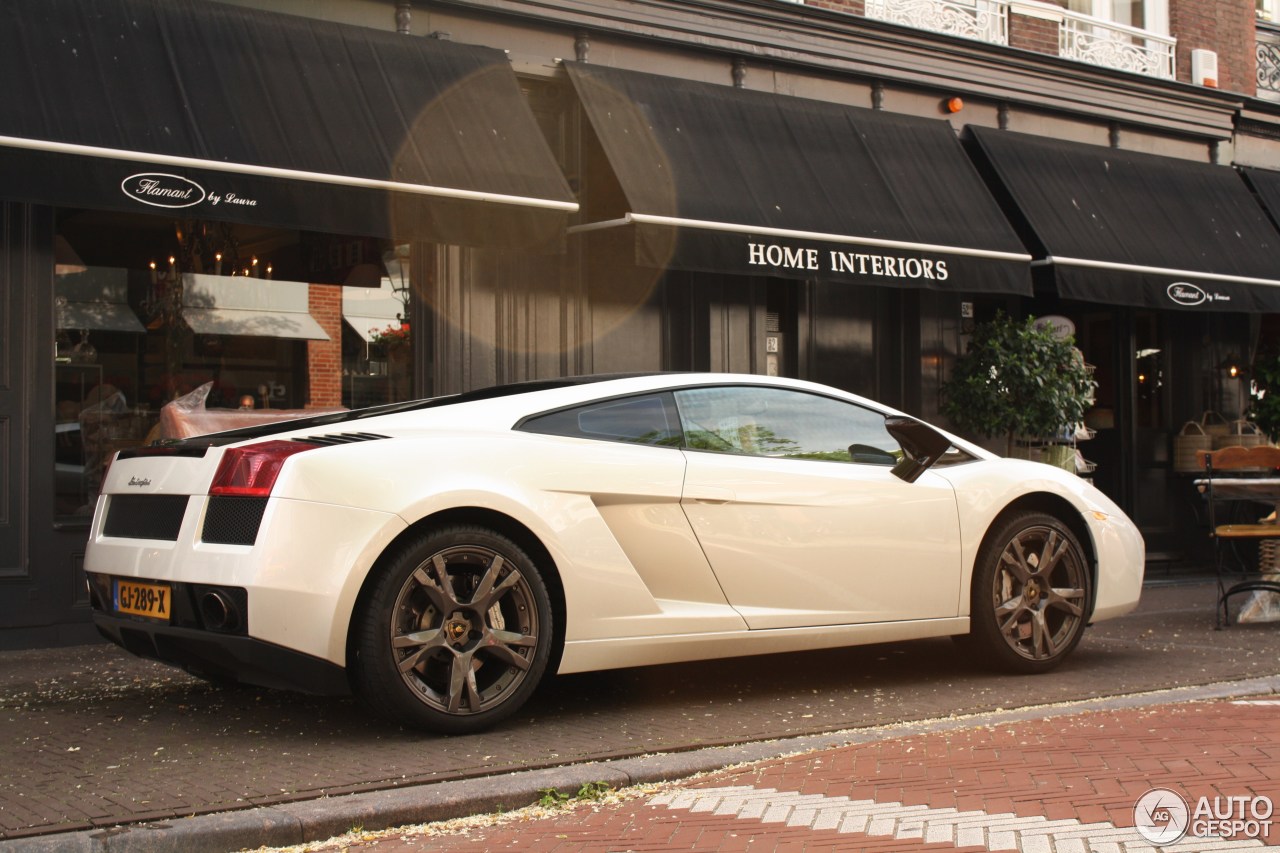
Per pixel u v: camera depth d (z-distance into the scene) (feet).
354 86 25.62
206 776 13.47
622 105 29.81
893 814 12.07
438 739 15.23
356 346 27.68
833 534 18.10
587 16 30.42
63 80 22.09
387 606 14.71
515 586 15.61
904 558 18.69
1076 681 19.40
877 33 34.88
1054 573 20.42
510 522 15.74
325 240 27.32
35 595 22.97
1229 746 14.55
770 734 15.69
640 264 27.86
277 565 14.24
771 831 11.65
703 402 17.85
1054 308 40.04
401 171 24.85
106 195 21.67
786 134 32.04
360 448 15.03
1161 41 41.98
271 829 11.69
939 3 37.32
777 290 34.22
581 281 30.42
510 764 13.96
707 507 17.22
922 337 35.94
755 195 30.04
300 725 16.06
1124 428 39.78
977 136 36.50
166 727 16.01
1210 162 42.70
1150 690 18.72
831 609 18.06
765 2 32.76
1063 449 35.17
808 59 33.91
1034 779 13.21
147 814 12.00
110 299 24.58
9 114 21.15
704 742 15.16
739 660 21.16
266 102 24.17
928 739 15.34
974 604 19.48
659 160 29.25
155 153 22.17
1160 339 41.14
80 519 23.73
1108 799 12.35
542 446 16.24
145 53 23.36
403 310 28.37
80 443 24.02
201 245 25.75
